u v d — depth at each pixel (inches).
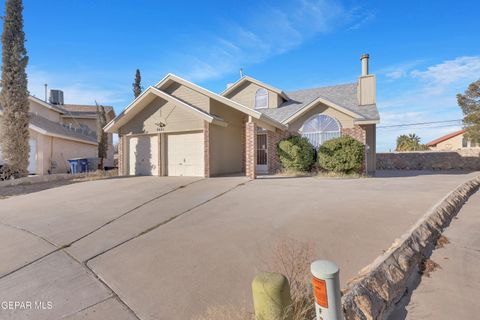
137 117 576.7
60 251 195.9
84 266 170.9
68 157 802.2
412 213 231.6
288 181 442.9
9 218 283.1
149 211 280.2
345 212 239.9
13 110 530.3
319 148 555.2
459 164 874.1
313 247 169.5
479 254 171.2
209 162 500.1
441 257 169.0
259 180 455.2
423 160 920.3
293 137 601.9
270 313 88.6
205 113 491.5
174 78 538.0
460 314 114.9
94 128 1104.8
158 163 549.3
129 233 221.1
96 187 430.6
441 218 229.0
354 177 509.0
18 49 534.9
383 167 962.7
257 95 770.2
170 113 541.3
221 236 201.2
